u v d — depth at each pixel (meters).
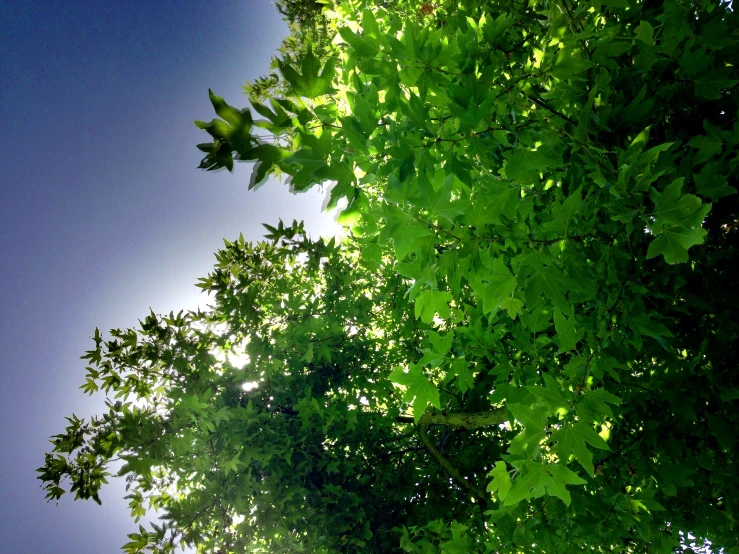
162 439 4.07
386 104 1.84
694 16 2.21
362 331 5.45
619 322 2.32
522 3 3.01
